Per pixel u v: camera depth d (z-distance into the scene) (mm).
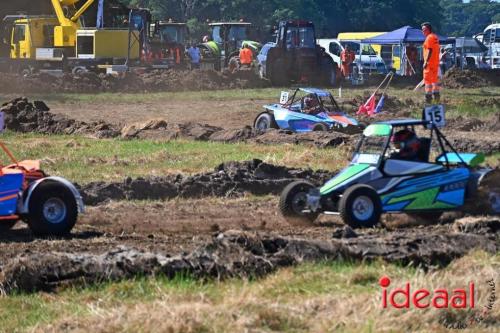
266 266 26859
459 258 28344
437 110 36688
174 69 119250
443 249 28625
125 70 115000
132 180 42656
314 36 117250
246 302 22922
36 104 73188
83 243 31625
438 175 35844
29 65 115438
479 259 27750
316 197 34719
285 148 57562
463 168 36594
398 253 28109
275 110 65812
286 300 23922
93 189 41906
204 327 21422
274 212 38719
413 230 34062
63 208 33500
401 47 140000
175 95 101562
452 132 67438
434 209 35750
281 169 46188
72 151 56031
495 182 36656
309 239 29562
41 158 52594
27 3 138875
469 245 29406
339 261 27766
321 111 65188
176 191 42562
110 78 107000
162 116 79938
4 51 119188
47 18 118000
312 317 22359
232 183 43344
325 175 46156
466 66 151750
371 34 160500
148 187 42219
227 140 62125
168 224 36125
